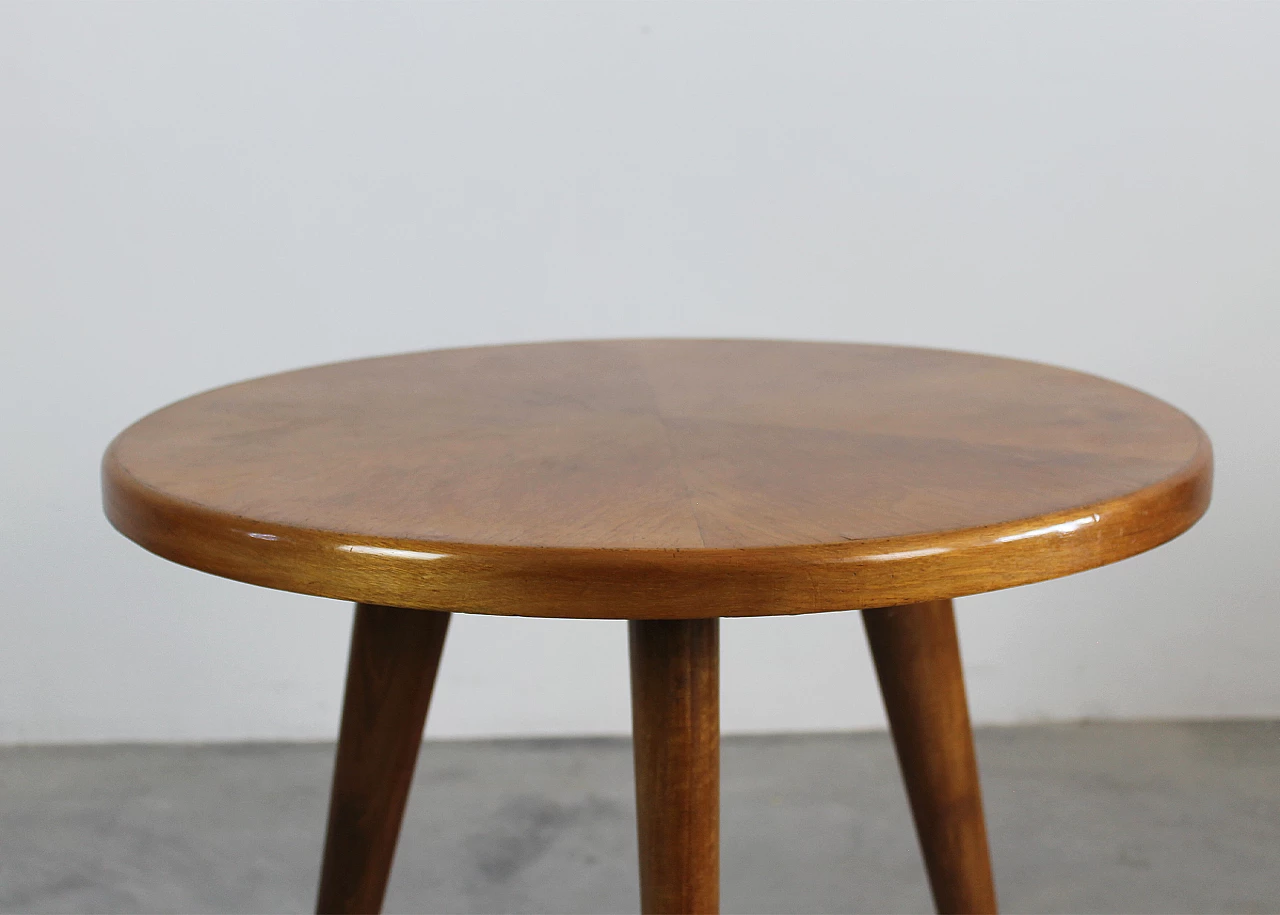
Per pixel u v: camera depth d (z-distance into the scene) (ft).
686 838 2.42
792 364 3.58
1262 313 5.69
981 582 1.95
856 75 5.51
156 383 5.74
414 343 5.75
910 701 3.30
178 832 5.25
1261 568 5.98
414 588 1.91
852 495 2.15
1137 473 2.28
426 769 5.85
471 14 5.46
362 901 3.47
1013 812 5.32
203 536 2.09
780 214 5.65
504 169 5.59
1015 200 5.62
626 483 2.26
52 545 5.90
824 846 5.10
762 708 6.19
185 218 5.59
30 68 5.43
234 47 5.45
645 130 5.56
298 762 5.93
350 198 5.60
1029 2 5.46
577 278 5.71
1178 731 6.06
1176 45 5.47
